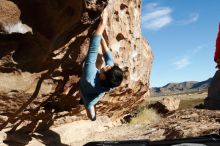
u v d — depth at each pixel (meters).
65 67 7.70
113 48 9.55
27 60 5.98
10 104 7.07
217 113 13.12
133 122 14.23
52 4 5.38
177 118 13.34
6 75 6.42
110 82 5.21
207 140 4.39
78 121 10.65
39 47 5.86
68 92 8.34
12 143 7.74
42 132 8.95
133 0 10.30
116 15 9.42
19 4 5.27
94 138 10.93
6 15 5.18
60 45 6.25
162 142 4.47
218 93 14.43
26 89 6.86
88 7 5.57
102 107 11.46
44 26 5.55
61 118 9.59
